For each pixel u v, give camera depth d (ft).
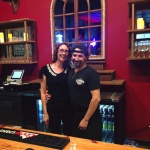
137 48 8.93
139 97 9.67
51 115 7.64
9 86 10.80
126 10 9.46
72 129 7.57
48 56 11.54
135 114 9.86
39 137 5.12
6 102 10.46
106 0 9.79
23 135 5.29
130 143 9.48
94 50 10.27
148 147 9.66
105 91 9.82
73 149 4.51
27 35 11.41
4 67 12.98
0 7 12.51
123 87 9.81
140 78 9.55
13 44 12.05
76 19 10.43
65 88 7.45
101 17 9.86
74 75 6.76
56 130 7.78
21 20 11.10
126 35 9.59
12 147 4.64
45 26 11.40
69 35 10.76
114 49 9.91
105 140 9.27
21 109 10.16
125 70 9.80
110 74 9.29
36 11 11.52
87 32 10.33
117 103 8.07
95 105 6.43
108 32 9.92
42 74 7.75
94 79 6.43
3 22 11.64
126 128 10.14
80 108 6.72
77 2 10.33
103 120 9.38
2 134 5.37
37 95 9.52
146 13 9.06
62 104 7.50
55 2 10.82
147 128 9.71
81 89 6.57
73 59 6.59
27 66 12.21
